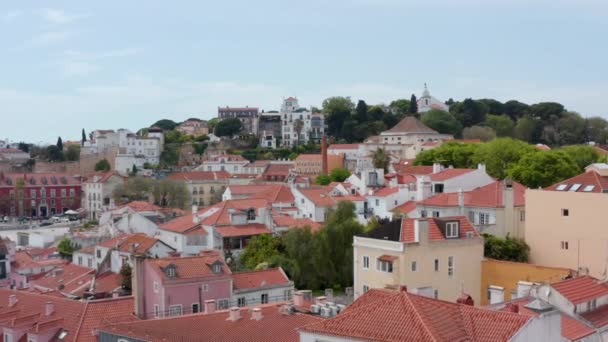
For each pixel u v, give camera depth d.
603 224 90.44
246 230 133.00
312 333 41.94
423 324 39.00
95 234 161.75
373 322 40.78
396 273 79.44
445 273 82.94
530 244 98.50
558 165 151.25
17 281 127.25
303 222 138.88
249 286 86.50
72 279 113.69
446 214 114.38
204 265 83.00
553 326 41.81
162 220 166.38
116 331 53.97
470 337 38.94
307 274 112.44
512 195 109.31
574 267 93.06
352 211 120.25
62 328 67.75
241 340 50.66
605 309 55.50
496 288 64.06
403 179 178.88
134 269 76.38
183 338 51.19
